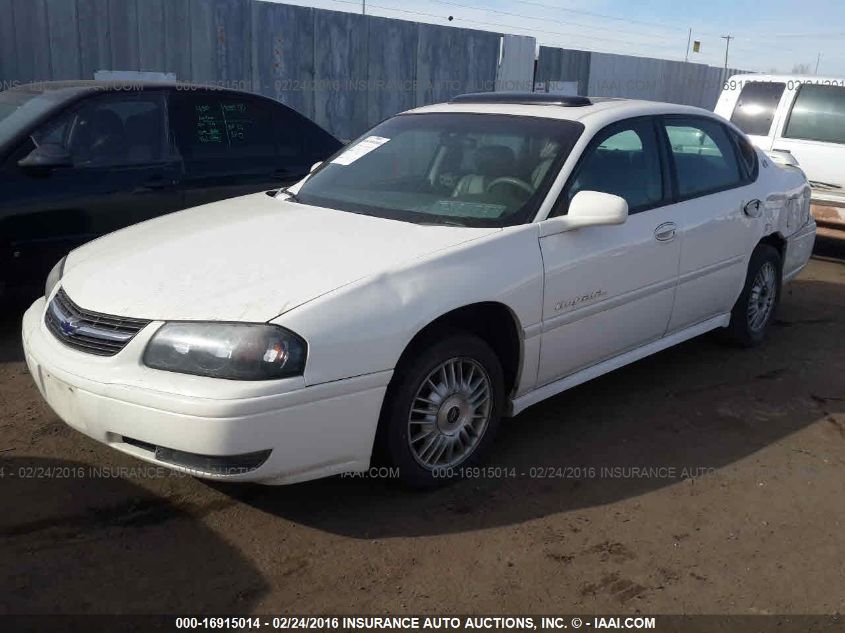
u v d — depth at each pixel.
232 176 5.95
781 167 5.76
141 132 5.54
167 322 2.87
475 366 3.43
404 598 2.75
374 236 3.45
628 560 3.01
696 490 3.53
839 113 7.99
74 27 7.70
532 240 3.55
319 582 2.81
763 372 5.00
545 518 3.26
